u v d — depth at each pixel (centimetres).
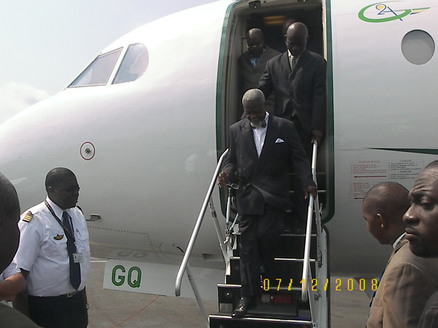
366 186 423
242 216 347
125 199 485
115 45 541
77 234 361
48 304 340
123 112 482
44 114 523
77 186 354
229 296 362
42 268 336
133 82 495
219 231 417
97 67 542
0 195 134
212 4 536
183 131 459
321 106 406
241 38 550
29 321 118
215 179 376
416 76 416
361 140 417
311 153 426
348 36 438
